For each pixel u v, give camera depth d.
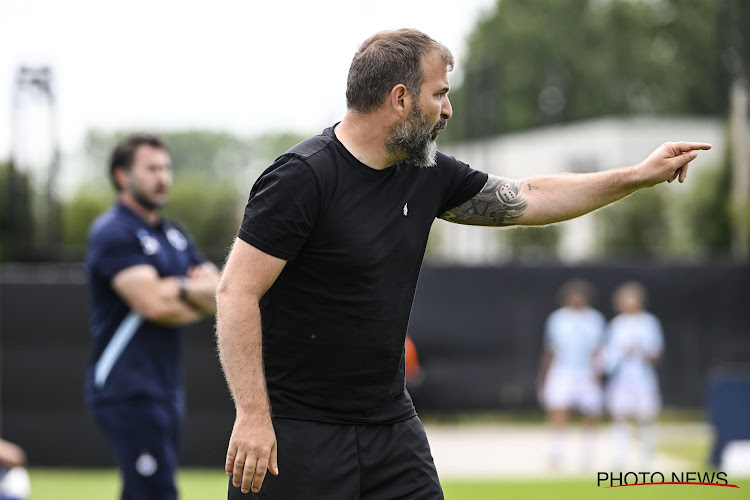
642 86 161.12
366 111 11.53
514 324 46.78
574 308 38.72
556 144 103.12
